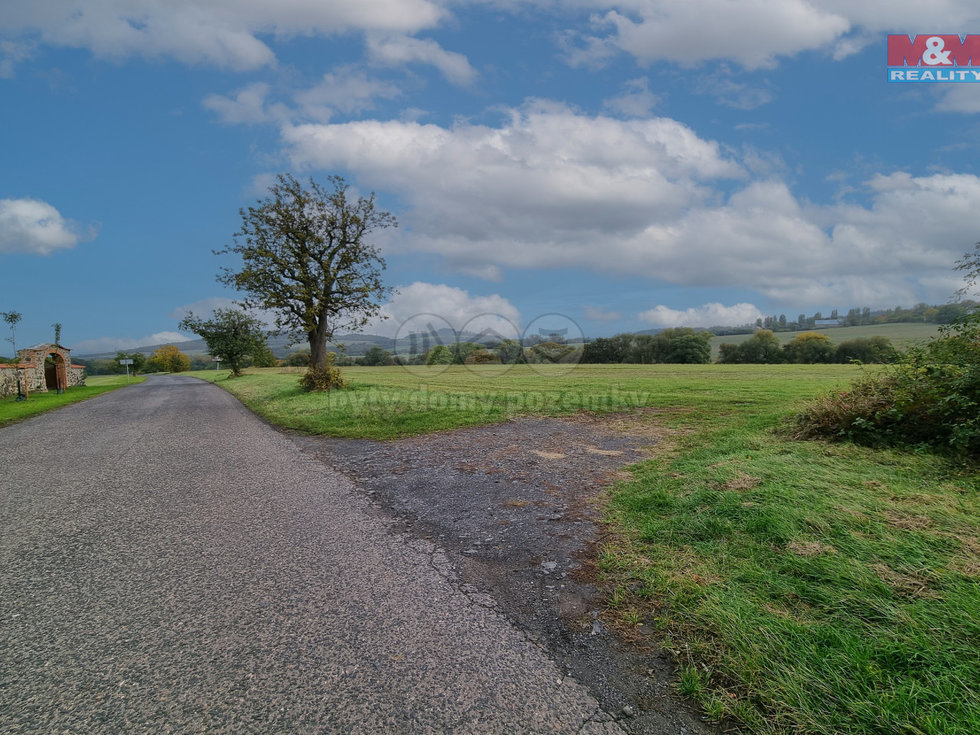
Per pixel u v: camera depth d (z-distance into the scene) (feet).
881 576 9.30
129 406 58.44
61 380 98.58
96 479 20.83
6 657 8.21
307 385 61.62
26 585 10.89
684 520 13.12
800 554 10.44
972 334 19.03
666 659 7.88
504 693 7.15
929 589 8.80
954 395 17.57
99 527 14.67
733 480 15.46
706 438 24.89
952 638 7.38
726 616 8.56
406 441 28.73
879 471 15.87
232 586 10.71
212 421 41.60
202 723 6.63
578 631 8.75
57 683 7.54
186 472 21.94
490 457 23.56
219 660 8.04
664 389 50.90
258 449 27.58
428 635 8.69
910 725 5.96
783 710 6.56
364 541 13.32
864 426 19.92
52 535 14.02
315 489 18.84
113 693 7.29
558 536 13.26
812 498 13.37
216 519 15.29
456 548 12.75
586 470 20.35
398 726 6.51
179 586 10.75
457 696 7.09
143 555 12.51
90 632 8.95
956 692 6.41
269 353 184.34
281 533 14.01
